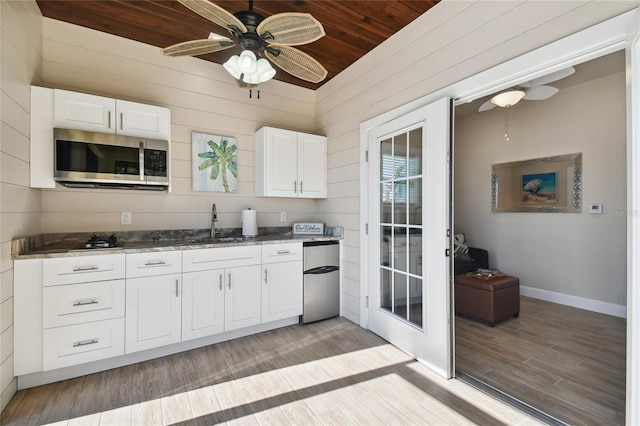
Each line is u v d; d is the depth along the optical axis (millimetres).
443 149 2127
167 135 2639
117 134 2416
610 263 3396
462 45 2076
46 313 1983
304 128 3832
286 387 2016
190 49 1938
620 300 3324
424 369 2236
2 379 1761
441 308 2146
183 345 2537
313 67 2135
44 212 2430
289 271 3031
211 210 3199
